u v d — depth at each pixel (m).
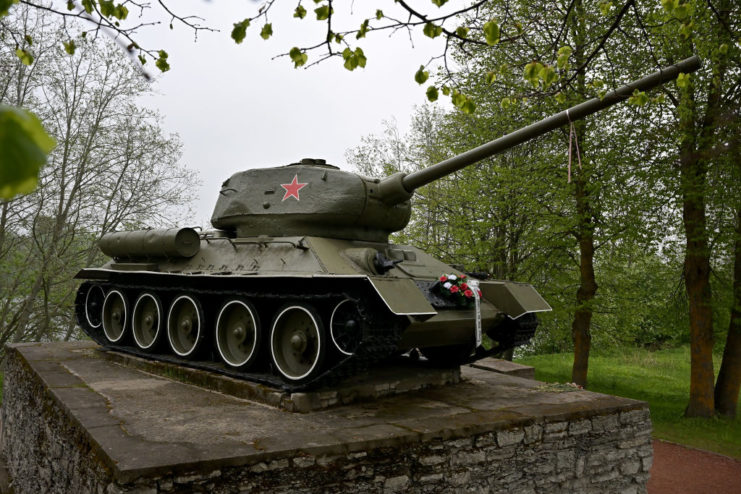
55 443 7.71
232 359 9.28
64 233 20.77
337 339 7.78
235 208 10.34
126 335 11.53
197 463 5.38
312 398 7.76
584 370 16.06
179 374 9.61
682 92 12.55
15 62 16.44
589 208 15.23
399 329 7.62
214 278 9.31
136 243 11.00
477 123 16.83
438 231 20.06
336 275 7.53
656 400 17.09
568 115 7.75
